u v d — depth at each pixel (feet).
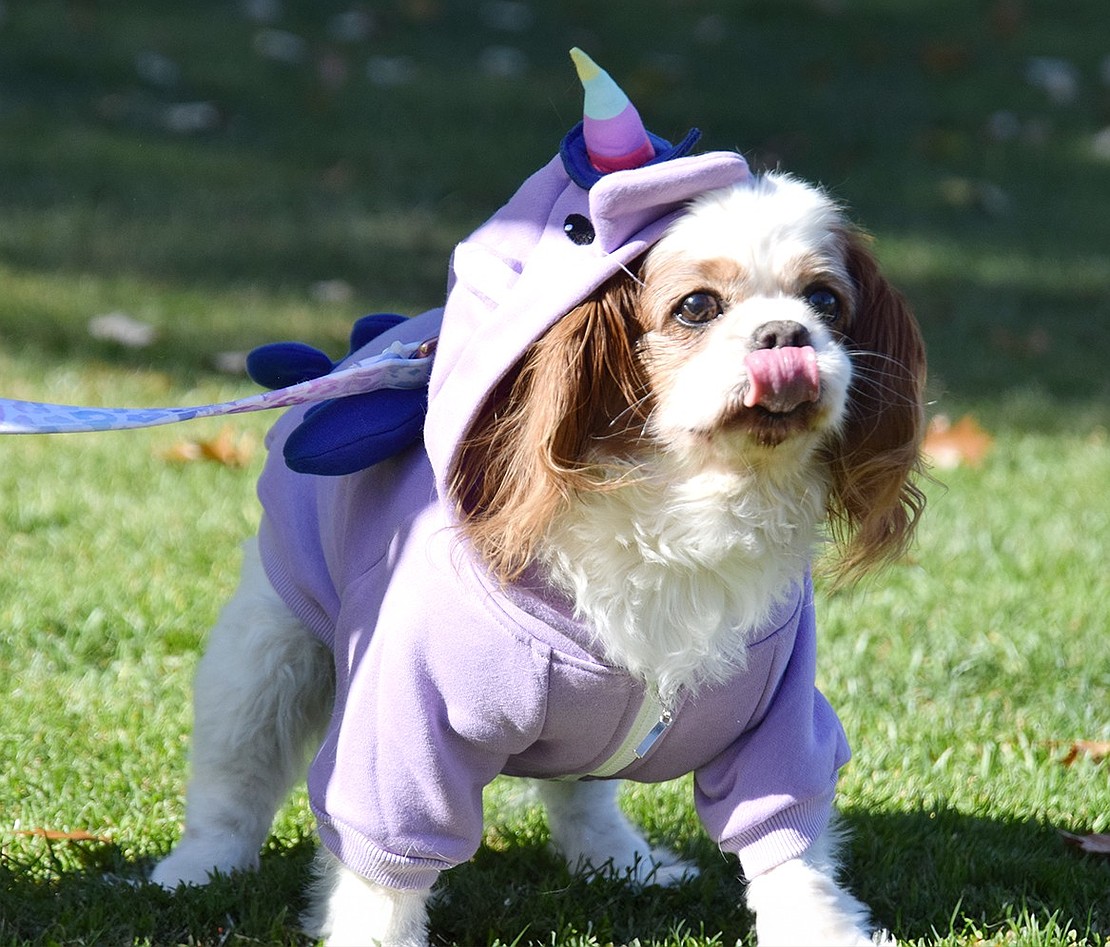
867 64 63.52
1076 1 73.31
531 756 13.38
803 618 13.64
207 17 63.41
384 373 13.46
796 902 13.20
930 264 43.93
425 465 13.30
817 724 13.70
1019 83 63.00
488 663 12.42
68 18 60.23
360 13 65.36
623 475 12.48
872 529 13.26
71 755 17.34
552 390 12.12
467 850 13.07
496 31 65.00
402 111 54.80
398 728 12.55
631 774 13.84
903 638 21.30
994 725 19.08
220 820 15.23
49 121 50.52
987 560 24.25
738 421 11.98
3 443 28.32
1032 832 16.14
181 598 21.71
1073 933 13.99
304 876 15.14
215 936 14.02
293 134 52.06
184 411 13.29
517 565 12.31
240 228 42.96
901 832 16.03
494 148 51.83
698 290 12.28
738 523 12.62
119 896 14.37
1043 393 34.24
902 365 13.14
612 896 15.03
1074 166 54.95
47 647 20.17
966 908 14.62
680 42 64.39
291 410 15.61
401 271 40.52
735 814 13.25
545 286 12.28
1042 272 44.16
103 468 27.04
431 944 14.16
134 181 46.14
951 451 29.43
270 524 15.23
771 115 56.18
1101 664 20.66
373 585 13.19
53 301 35.58
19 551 23.27
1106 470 29.07
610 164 12.60
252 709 15.02
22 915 14.11
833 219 13.04
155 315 35.40
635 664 12.64
